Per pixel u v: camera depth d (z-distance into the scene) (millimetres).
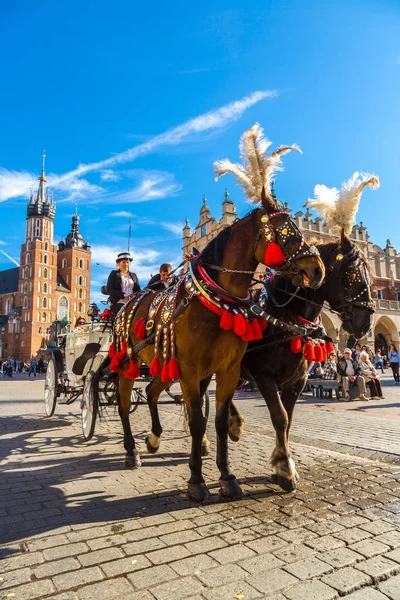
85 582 2506
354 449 5887
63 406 12133
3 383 27938
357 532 3156
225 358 3930
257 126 3965
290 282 4418
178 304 4039
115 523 3371
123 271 7090
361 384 13023
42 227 89438
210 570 2625
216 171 4086
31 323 85562
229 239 3975
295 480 4098
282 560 2742
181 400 7113
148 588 2438
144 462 5332
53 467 5105
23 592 2410
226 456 4070
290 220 3588
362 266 4430
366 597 2365
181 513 3557
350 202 4766
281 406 4246
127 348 5137
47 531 3236
